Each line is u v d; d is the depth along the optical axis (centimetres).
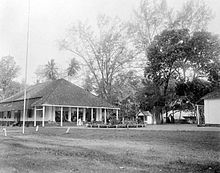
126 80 4325
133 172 673
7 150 1071
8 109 3891
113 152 980
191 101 3503
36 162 808
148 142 1255
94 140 1444
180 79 3384
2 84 4600
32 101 3506
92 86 4556
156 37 3453
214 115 2644
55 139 1557
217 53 3144
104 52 4416
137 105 4391
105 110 3691
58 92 3444
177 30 3269
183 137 1328
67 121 3459
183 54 3184
